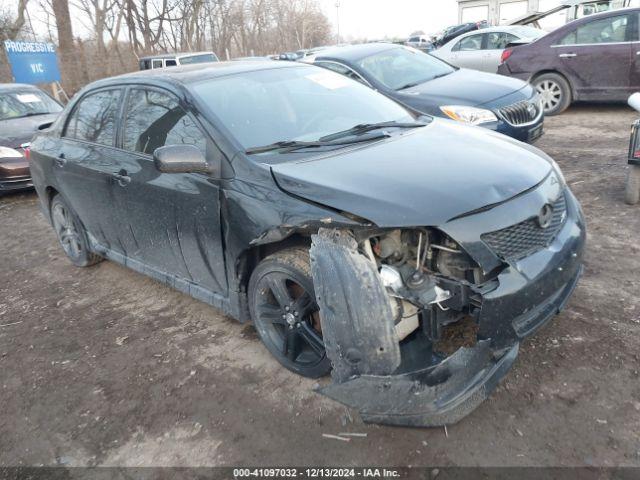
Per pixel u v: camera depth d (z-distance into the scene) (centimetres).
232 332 372
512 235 260
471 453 249
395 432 266
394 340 243
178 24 3222
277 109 358
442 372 241
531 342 317
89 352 373
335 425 276
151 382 330
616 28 884
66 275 516
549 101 967
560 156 708
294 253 288
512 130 625
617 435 249
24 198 830
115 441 286
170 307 422
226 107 344
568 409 267
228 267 323
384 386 244
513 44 1004
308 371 303
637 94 501
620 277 380
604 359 298
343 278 248
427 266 259
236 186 304
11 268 553
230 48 3822
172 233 358
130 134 393
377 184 266
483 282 251
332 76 426
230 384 317
